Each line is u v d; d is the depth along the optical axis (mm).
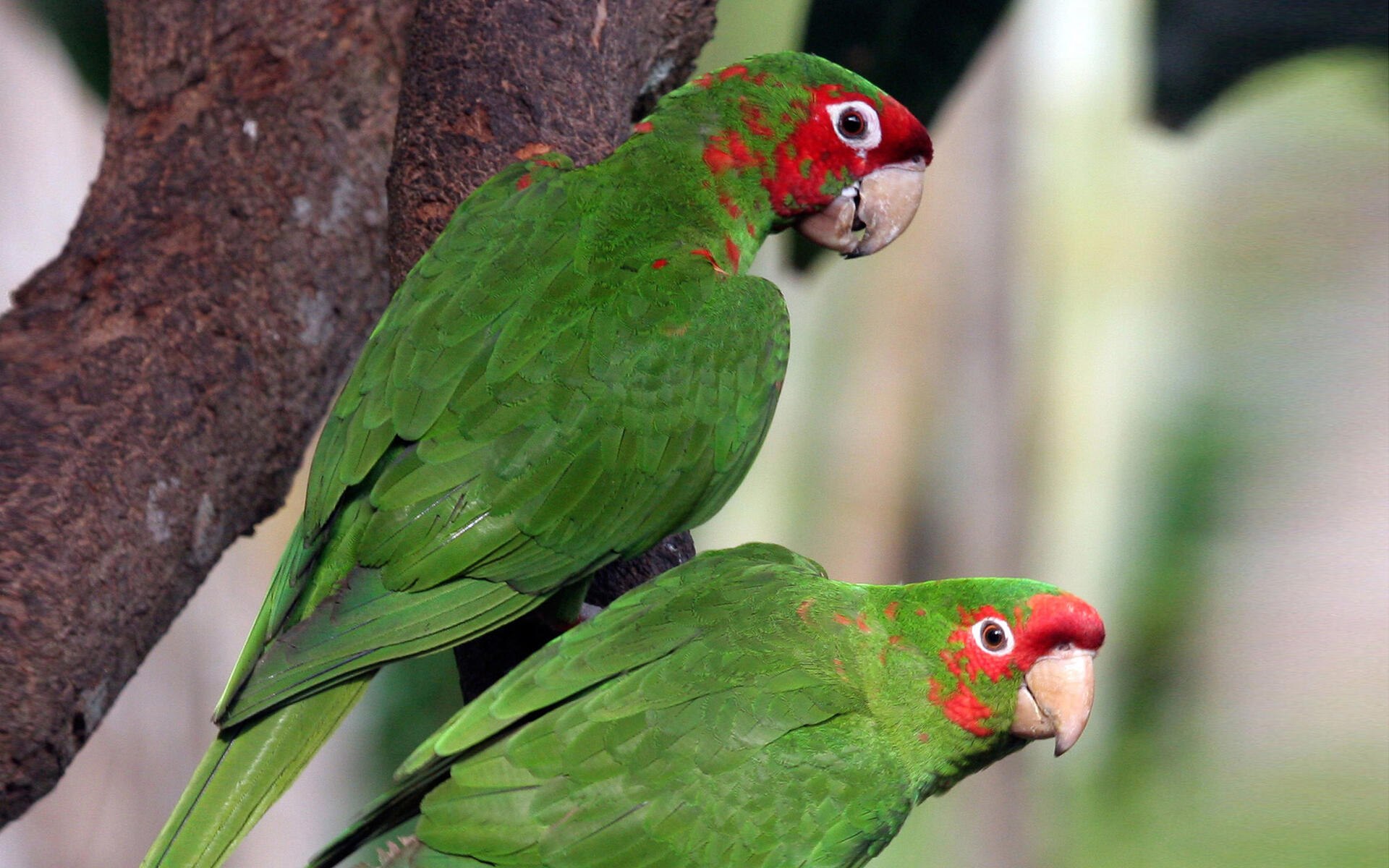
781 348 7074
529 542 6469
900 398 18594
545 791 5902
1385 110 9992
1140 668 18578
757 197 7871
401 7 9453
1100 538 18594
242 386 8477
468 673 7441
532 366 6539
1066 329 18562
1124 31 17547
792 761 6078
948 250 18344
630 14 8594
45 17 11688
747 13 15086
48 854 18172
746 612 6438
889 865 18000
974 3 9250
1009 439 18578
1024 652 6520
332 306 9078
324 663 6000
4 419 7609
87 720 7391
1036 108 17969
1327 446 18875
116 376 7945
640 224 7250
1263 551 18719
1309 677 18406
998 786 18250
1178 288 18719
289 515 19969
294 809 18219
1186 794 18406
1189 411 18719
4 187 17562
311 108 9148
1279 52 9211
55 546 7246
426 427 6414
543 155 7543
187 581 8250
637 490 6660
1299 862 17500
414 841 6004
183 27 9172
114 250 8430
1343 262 19125
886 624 6605
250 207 8820
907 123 8102
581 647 6215
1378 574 18578
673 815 5883
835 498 18750
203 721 19219
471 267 6852
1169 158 18328
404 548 6270
